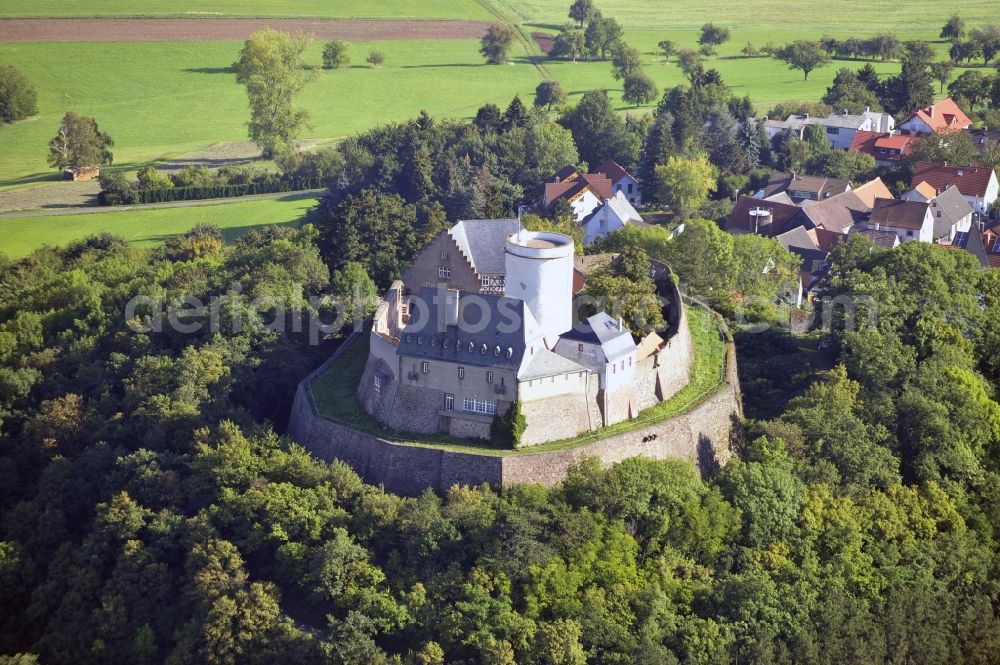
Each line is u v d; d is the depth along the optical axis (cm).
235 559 15100
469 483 15600
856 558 15612
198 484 16262
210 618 14538
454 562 14688
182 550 15838
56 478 17150
